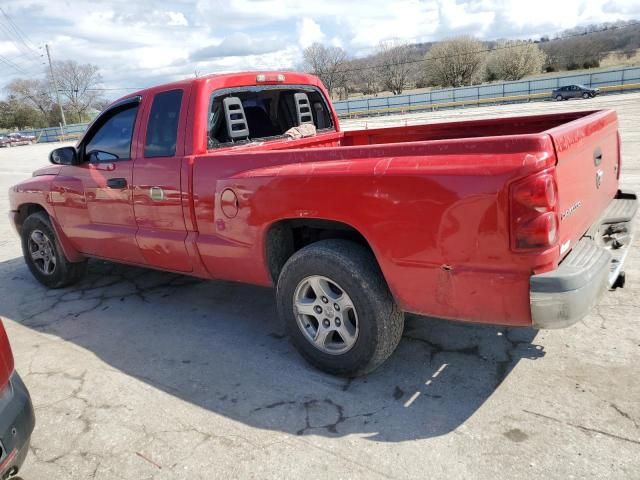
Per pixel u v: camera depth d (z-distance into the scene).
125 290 5.37
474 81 72.19
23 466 2.82
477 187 2.55
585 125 2.99
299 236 3.73
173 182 3.92
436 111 48.47
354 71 78.06
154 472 2.69
